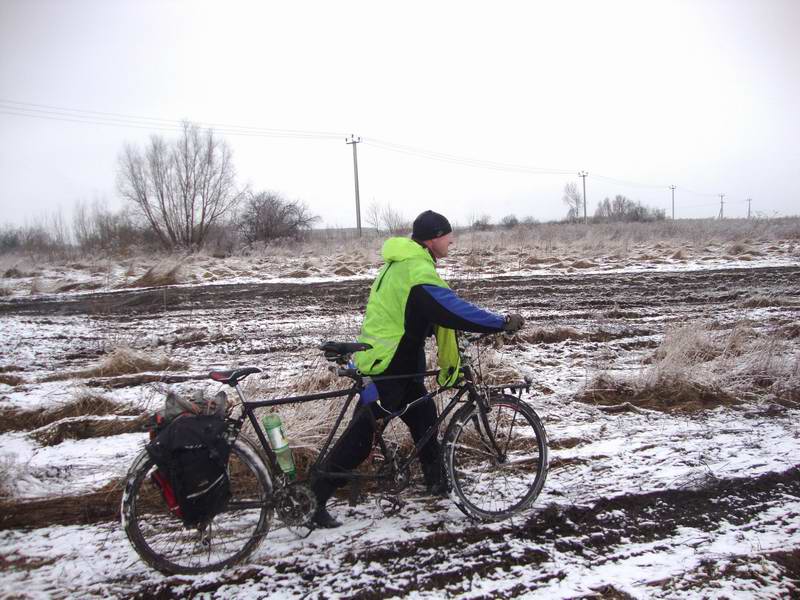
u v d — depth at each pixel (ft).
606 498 12.30
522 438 15.05
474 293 37.32
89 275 55.11
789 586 9.55
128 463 14.07
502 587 9.68
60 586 9.87
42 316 33.99
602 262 55.52
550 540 10.98
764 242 74.08
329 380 17.79
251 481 12.57
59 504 12.33
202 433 9.86
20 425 16.47
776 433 15.47
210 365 22.16
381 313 11.39
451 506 12.25
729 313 30.32
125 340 25.59
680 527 11.30
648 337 25.52
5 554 10.69
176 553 10.50
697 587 9.55
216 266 59.41
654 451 14.43
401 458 11.91
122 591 9.77
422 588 9.71
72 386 19.36
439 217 11.81
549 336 25.38
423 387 12.22
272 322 30.37
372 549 10.75
